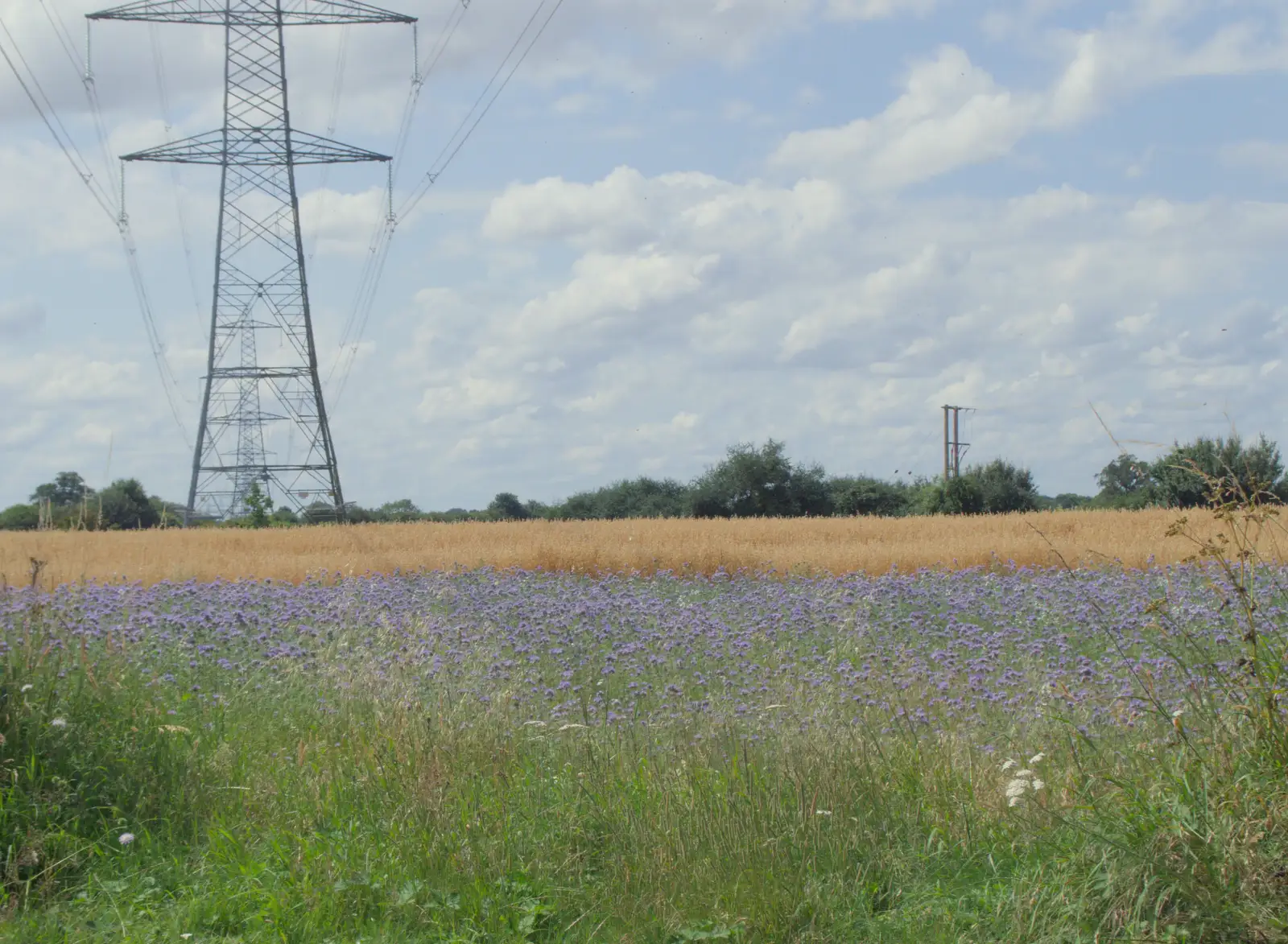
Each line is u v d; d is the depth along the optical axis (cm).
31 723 616
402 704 750
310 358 4316
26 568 1850
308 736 755
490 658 988
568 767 657
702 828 557
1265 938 433
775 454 6812
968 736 693
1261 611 571
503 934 492
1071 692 785
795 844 543
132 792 616
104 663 754
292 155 4097
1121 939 446
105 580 1909
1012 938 468
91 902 522
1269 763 490
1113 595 1244
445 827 573
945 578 1756
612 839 573
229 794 636
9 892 531
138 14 3762
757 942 487
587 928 501
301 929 495
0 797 570
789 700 838
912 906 504
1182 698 629
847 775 605
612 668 995
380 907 517
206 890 531
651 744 700
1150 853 468
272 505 4906
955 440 6769
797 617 1245
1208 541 566
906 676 920
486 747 688
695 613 1302
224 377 4238
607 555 2450
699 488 6900
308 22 3978
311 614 1237
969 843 552
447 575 1983
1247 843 459
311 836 579
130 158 3956
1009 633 1141
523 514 7719
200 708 796
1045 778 593
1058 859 499
